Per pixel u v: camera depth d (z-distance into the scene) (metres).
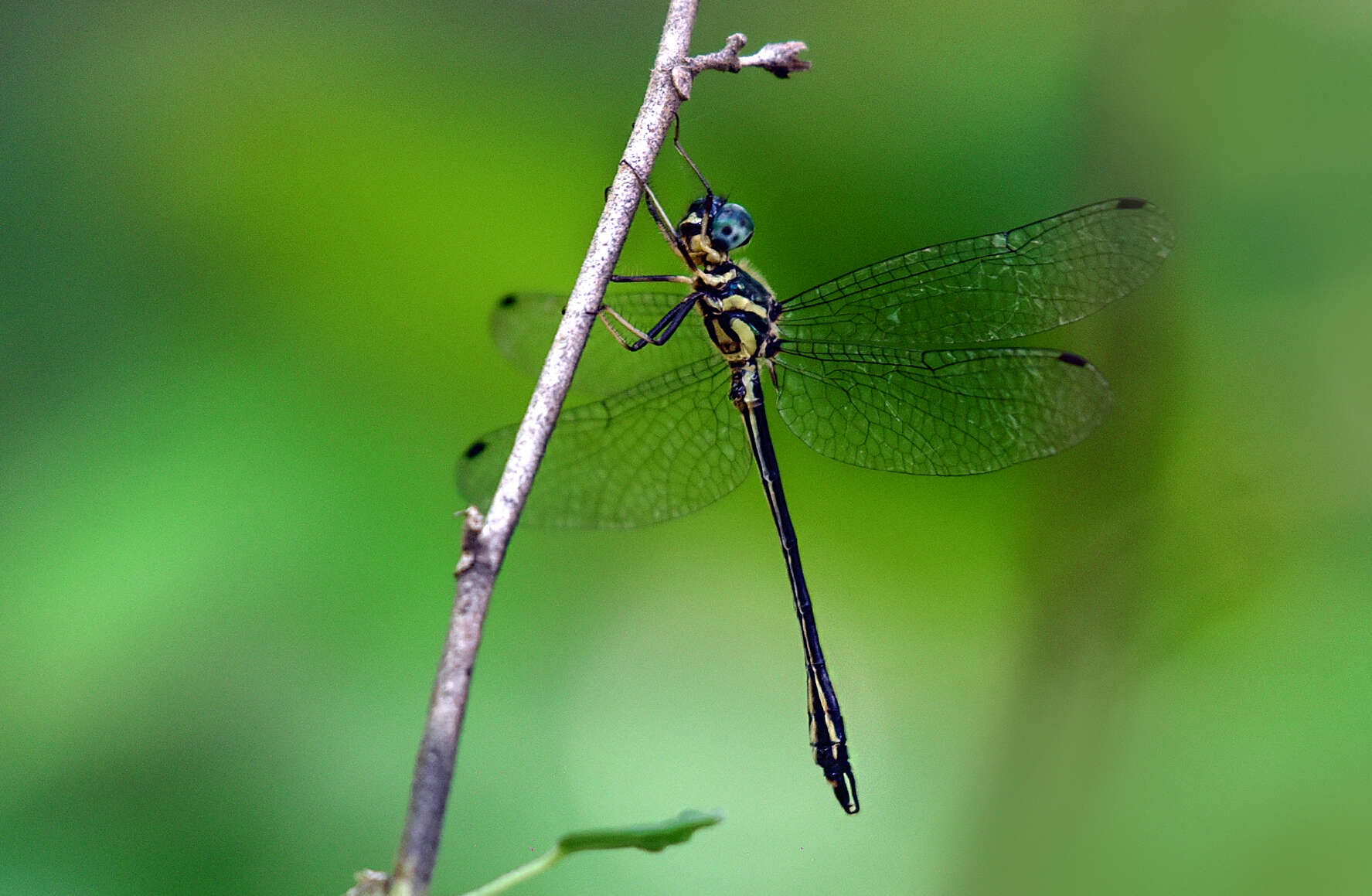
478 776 0.85
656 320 0.86
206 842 0.84
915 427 0.85
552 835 0.85
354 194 0.86
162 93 0.86
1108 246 0.85
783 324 0.85
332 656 0.85
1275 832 0.85
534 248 0.86
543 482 0.85
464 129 0.86
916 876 0.86
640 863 0.86
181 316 0.86
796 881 0.86
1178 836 0.86
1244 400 0.86
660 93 0.83
